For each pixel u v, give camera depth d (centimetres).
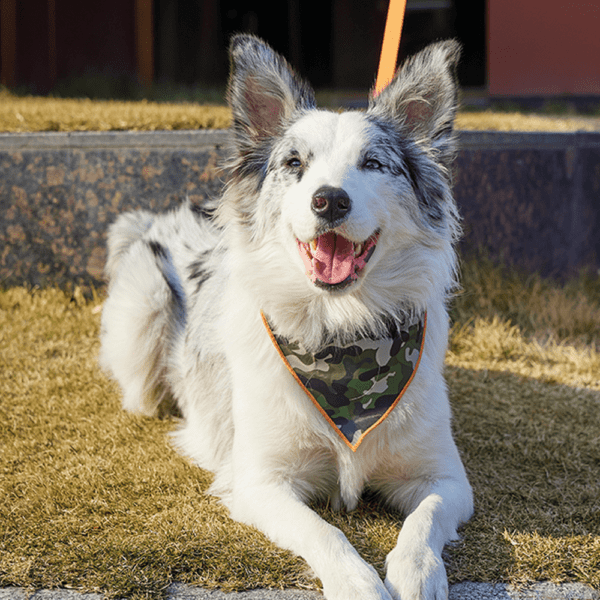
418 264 265
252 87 273
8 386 372
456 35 1327
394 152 261
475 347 432
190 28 1252
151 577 212
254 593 207
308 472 260
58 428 325
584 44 1129
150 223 432
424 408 255
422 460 256
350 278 240
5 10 995
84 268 514
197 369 315
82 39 1075
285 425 251
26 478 276
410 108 278
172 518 246
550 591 209
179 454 304
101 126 526
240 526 242
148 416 349
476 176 516
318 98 1034
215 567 218
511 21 1152
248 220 271
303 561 221
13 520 245
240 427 259
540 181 543
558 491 269
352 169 247
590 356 425
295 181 251
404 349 258
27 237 512
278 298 259
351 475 255
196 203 491
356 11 1429
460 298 488
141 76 1147
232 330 272
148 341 351
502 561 222
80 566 218
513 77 1167
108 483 272
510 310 486
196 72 1280
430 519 223
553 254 561
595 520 247
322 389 253
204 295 328
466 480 257
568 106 1066
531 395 366
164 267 370
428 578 200
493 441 312
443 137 269
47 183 503
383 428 251
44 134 497
